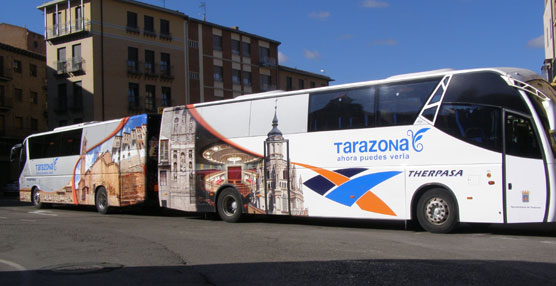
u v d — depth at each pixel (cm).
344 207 1122
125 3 4272
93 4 4053
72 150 1948
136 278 661
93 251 891
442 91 1012
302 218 1448
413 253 779
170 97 4575
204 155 1409
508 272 627
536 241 898
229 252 842
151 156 1619
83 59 4062
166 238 1046
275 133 1254
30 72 5253
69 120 4128
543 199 899
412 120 1041
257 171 1283
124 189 1681
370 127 1097
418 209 1027
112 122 1770
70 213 1830
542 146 906
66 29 4147
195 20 4847
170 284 623
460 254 762
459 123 986
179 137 1486
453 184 980
